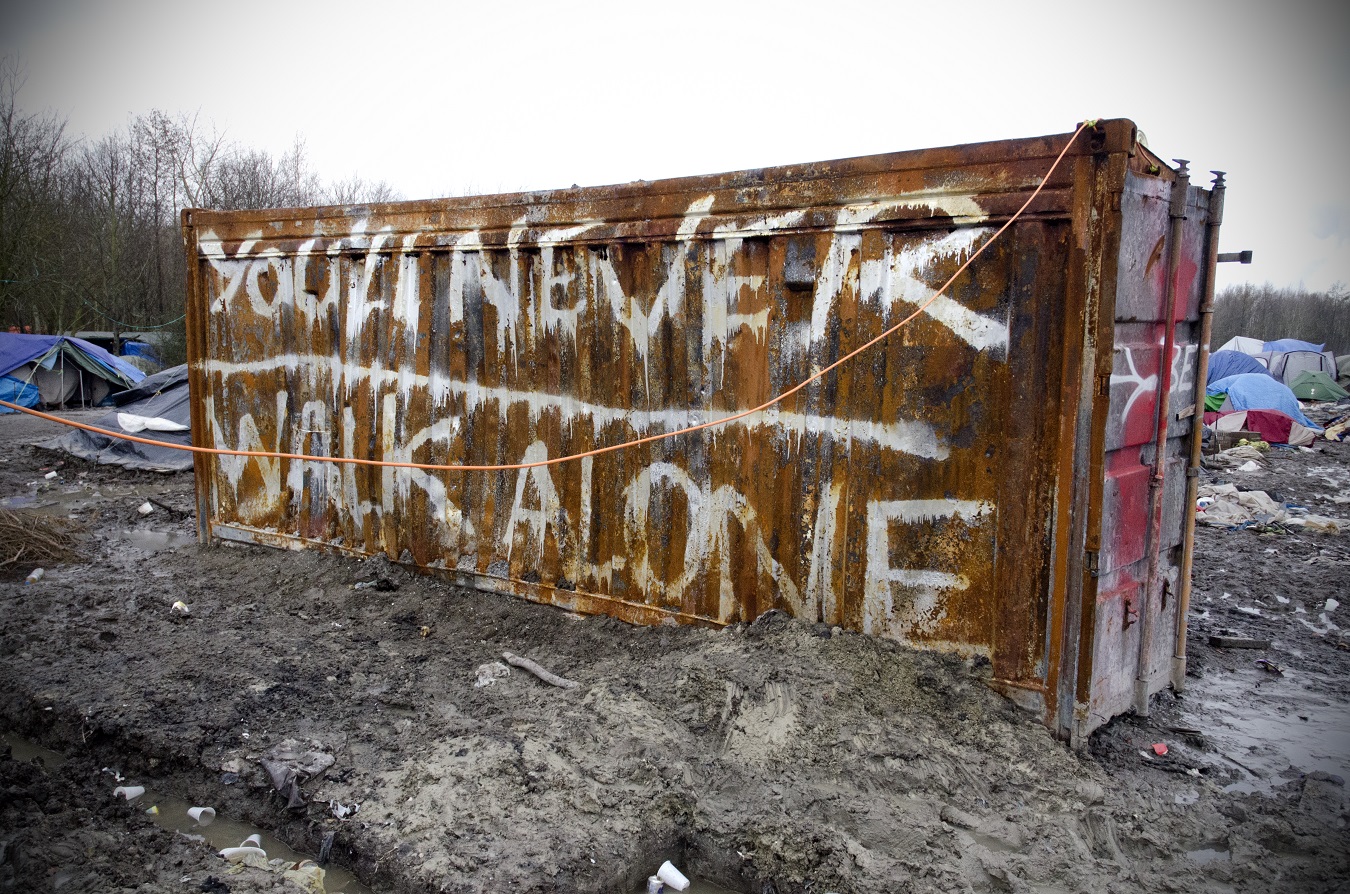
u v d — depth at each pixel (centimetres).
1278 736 418
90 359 1928
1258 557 780
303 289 643
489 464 565
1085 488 361
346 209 612
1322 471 1277
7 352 1833
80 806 355
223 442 703
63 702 427
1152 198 380
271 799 361
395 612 559
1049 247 365
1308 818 340
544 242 521
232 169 3078
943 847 315
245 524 696
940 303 392
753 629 444
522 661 472
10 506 887
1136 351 386
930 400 397
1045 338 369
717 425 466
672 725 388
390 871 313
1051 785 345
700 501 475
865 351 414
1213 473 1270
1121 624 402
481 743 378
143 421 1136
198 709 422
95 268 2733
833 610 431
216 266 691
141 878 306
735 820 334
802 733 366
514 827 329
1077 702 369
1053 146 360
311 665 477
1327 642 563
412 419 595
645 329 489
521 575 555
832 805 336
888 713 376
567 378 524
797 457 438
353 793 353
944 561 398
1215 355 1988
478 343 563
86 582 630
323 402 642
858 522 420
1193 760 389
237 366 687
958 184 385
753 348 452
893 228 403
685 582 484
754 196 443
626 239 487
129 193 2919
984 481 386
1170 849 321
